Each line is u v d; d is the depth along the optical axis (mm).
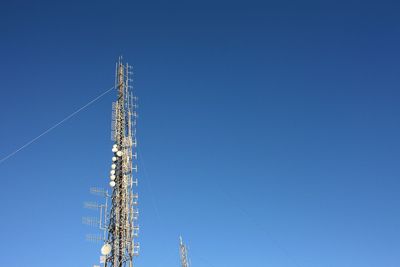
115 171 44000
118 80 49344
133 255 40500
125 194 42906
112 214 42219
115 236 40844
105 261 39969
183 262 64812
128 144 45688
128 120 47469
